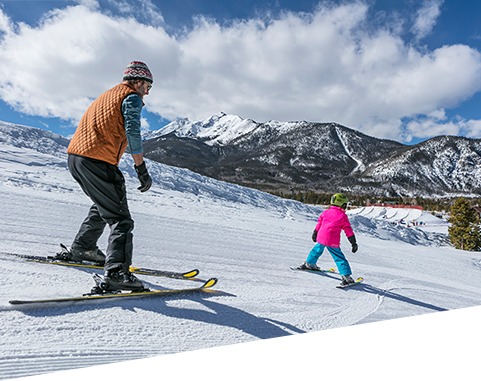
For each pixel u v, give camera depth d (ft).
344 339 6.12
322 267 14.17
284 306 7.50
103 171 5.74
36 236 9.35
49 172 25.35
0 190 15.19
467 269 25.40
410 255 26.53
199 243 13.30
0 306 4.53
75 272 6.84
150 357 4.09
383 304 9.46
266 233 20.38
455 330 8.12
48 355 3.66
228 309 6.50
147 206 21.26
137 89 6.17
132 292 6.03
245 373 4.12
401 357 5.72
